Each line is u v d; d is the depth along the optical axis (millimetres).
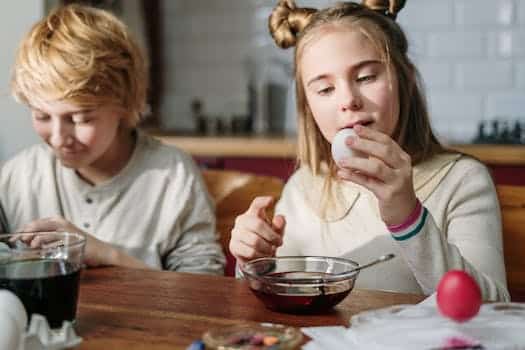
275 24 1457
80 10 1497
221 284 1062
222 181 1630
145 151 1612
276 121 3268
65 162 1439
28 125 2512
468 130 3000
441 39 3002
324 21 1243
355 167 978
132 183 1573
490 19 2938
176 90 3467
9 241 916
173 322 875
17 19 2514
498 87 2955
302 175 1467
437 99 3031
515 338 735
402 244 1011
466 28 2967
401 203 984
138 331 842
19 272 837
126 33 1521
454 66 3000
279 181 1572
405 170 976
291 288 888
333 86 1203
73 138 1390
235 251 1085
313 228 1387
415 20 3027
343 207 1369
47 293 811
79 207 1564
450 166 1321
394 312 817
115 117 1461
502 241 1271
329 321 873
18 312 745
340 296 906
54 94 1332
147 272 1157
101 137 1423
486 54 2957
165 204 1570
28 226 1219
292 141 2707
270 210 1501
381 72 1193
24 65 1376
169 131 3262
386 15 1410
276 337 735
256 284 915
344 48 1189
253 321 875
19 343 727
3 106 2523
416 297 979
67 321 830
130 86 1506
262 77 3295
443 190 1297
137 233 1552
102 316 904
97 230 1554
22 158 1635
